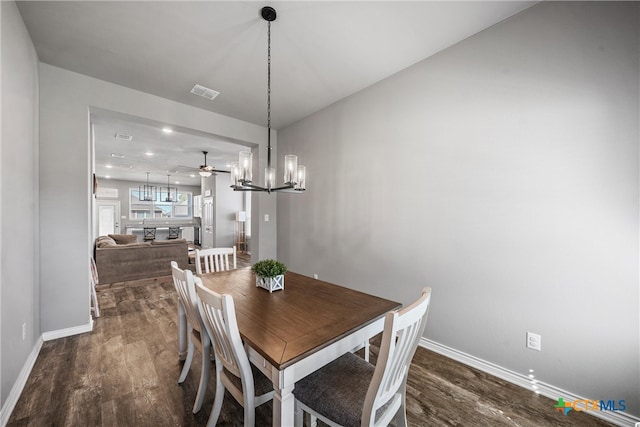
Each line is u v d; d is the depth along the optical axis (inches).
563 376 66.5
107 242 190.1
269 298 67.4
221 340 50.1
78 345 93.2
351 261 121.3
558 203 66.9
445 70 88.4
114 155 235.0
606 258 60.8
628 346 58.5
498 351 77.2
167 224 427.2
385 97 107.2
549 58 68.0
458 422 60.5
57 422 59.4
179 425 59.0
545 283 69.0
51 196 96.5
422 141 94.6
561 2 66.2
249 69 101.3
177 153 226.4
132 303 138.3
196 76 105.8
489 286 78.6
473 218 81.7
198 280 56.1
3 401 59.4
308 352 42.4
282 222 166.6
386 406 46.1
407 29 79.7
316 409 45.2
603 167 60.9
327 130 133.7
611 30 59.8
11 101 66.2
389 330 35.7
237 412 63.1
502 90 75.9
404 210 100.2
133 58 94.0
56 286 97.5
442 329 89.5
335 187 129.3
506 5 70.4
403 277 100.4
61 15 73.4
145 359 85.0
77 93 102.5
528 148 71.3
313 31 80.6
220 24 77.5
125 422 59.6
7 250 62.9
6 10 63.0
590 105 62.4
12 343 65.2
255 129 160.7
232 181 75.9
